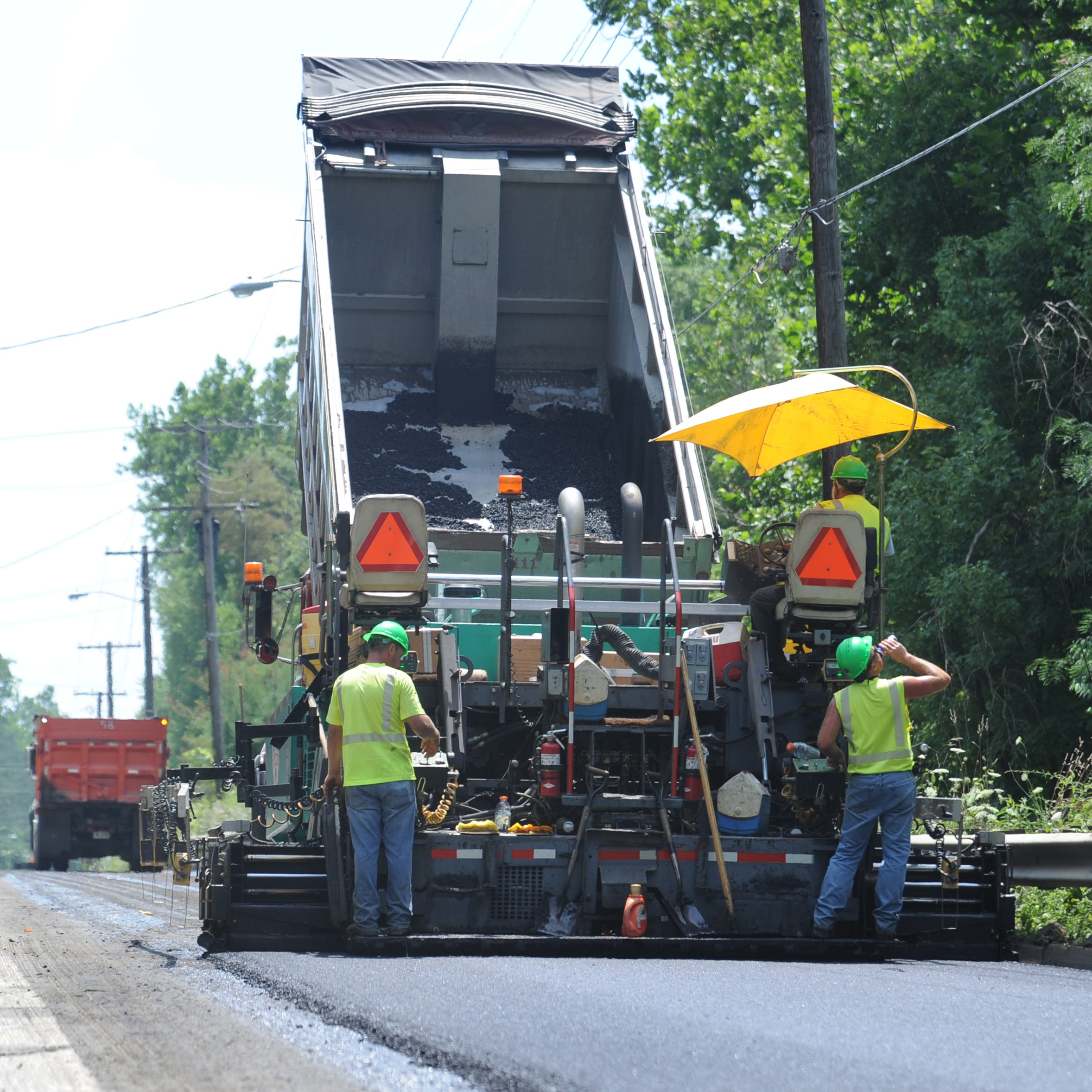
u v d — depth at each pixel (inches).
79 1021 523.8
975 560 1748.3
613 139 1293.1
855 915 811.4
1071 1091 403.5
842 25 2719.0
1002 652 1690.5
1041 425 1763.0
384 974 629.9
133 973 682.2
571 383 1317.7
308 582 1259.8
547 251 1296.8
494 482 1203.9
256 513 6752.0
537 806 817.5
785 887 802.8
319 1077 414.3
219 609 6161.4
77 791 2952.8
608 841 794.2
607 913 791.7
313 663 1080.8
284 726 1023.0
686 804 815.7
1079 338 1676.9
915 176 2084.2
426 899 779.4
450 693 835.4
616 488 1213.7
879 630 871.1
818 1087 397.4
